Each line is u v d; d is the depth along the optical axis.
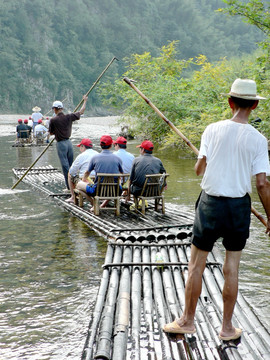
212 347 3.64
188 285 3.75
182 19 143.25
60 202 9.04
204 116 15.61
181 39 133.50
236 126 3.58
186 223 7.10
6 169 13.80
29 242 6.52
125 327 3.83
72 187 8.86
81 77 118.19
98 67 119.69
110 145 7.88
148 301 4.38
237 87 3.61
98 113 116.56
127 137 23.97
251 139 3.54
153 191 7.87
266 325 4.12
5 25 110.44
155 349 3.58
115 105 20.34
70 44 119.19
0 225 7.44
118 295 4.47
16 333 4.01
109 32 127.25
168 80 19.70
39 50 111.50
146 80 20.97
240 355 3.53
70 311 4.41
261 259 5.79
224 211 3.55
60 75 113.12
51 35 116.94
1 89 105.00
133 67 21.05
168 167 13.90
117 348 3.50
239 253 3.66
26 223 7.56
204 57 22.61
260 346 3.66
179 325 3.81
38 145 21.44
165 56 23.31
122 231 6.71
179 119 18.20
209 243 3.64
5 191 10.36
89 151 8.80
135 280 4.84
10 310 4.44
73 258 5.83
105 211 8.18
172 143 18.05
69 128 9.68
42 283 5.06
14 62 107.06
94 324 3.95
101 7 132.62
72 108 113.00
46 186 10.86
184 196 9.59
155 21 138.12
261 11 12.18
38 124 24.00
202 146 3.68
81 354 3.68
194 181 11.40
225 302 3.72
